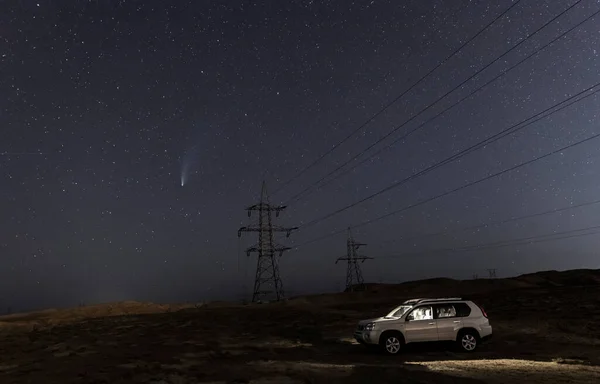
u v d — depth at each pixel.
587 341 21.06
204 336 27.06
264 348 20.83
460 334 18.30
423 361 16.23
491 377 12.55
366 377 12.38
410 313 18.55
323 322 35.78
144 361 16.48
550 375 12.92
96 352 19.95
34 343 25.27
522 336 23.14
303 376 12.60
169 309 75.62
